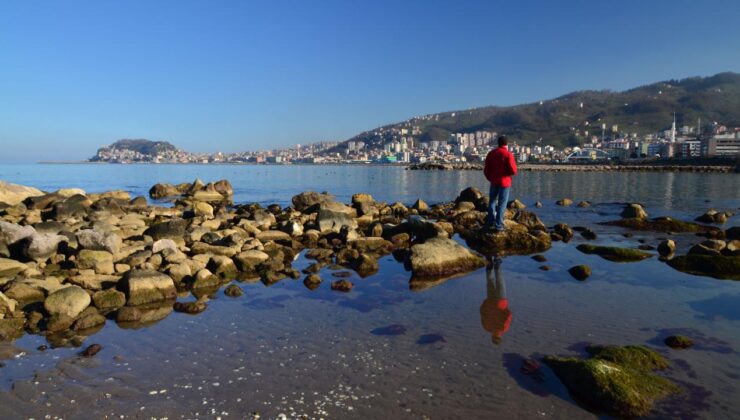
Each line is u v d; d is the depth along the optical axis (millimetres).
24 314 8984
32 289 9977
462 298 9922
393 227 18344
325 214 19422
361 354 7066
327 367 6637
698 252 13750
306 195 29250
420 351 7152
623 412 5434
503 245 15727
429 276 11977
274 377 6352
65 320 8453
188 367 6699
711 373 6332
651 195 39625
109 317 9016
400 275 12133
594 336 7680
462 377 6301
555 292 10258
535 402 5684
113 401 5773
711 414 5375
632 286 10656
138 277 10133
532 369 6516
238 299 10109
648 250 14914
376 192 48656
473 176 97750
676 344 7246
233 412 5492
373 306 9461
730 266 11758
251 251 13406
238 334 7980
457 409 5523
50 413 5523
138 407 5625
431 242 13094
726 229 18797
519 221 20359
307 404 5645
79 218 23406
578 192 43500
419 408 5543
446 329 8078
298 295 10344
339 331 8055
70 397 5883
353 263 13648
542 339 7574
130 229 17922
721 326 8078
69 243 14094
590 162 186500
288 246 16453
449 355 6996
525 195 39812
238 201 38750
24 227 13930
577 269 11672
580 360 6379
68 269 12383
